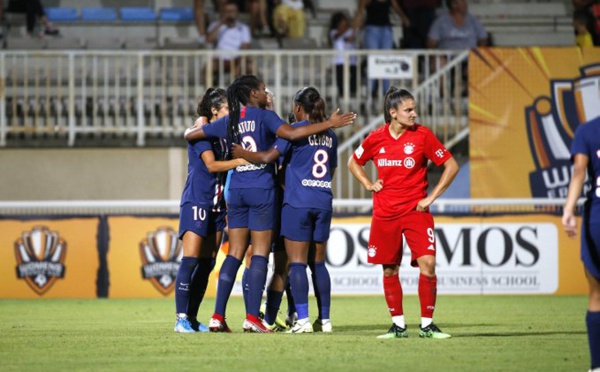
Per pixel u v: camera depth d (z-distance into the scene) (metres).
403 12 63.47
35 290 47.62
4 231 47.66
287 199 27.36
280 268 28.88
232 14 62.06
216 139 28.33
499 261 48.28
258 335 26.95
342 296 47.53
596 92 56.00
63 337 27.55
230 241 27.95
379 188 25.95
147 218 47.84
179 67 61.38
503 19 67.81
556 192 55.91
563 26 68.00
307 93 27.66
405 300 45.22
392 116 25.88
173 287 47.62
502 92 55.91
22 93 60.88
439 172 56.62
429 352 22.88
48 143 57.59
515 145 55.88
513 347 24.09
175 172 57.03
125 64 61.53
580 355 22.48
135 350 23.70
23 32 65.81
